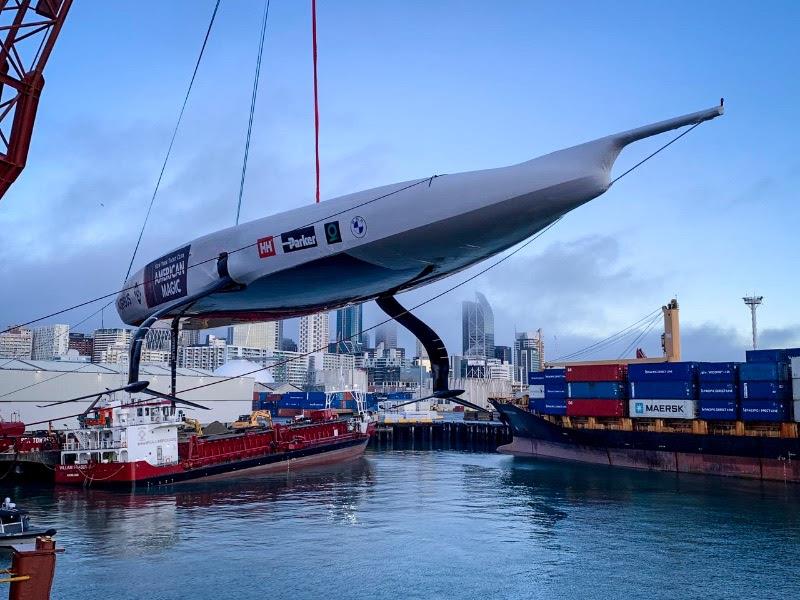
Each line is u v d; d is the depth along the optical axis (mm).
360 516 41844
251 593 26766
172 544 34062
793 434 56844
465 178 20297
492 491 52688
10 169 20297
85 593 26469
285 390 180250
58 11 21047
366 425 84250
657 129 18203
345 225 21500
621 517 41719
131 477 51594
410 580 28562
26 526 31766
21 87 20469
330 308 27234
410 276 23594
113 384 78250
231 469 60000
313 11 29391
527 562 31312
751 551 33219
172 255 25703
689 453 64125
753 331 87625
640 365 67625
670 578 29047
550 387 77500
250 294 24781
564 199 19219
